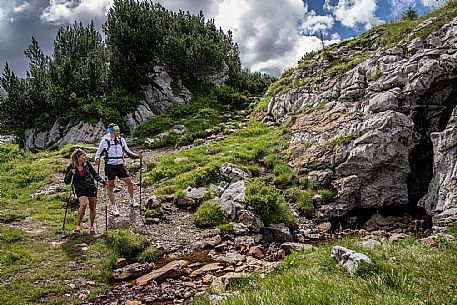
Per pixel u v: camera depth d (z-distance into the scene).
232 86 37.78
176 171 17.00
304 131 18.53
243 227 11.87
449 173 12.84
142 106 29.67
